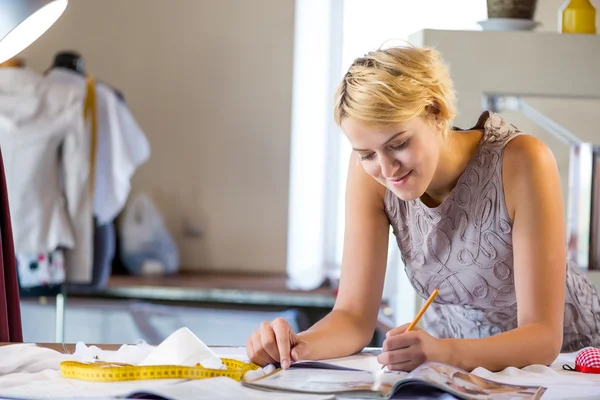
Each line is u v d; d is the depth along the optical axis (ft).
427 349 4.06
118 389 3.43
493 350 4.27
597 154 8.57
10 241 5.86
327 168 16.15
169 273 15.01
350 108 4.17
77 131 11.78
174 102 15.98
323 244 16.15
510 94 8.14
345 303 5.10
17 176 11.48
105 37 15.88
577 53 8.18
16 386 3.50
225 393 3.35
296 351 4.35
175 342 3.93
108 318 13.65
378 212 5.30
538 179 4.74
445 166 4.86
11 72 11.60
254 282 14.47
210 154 16.05
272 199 16.03
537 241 4.68
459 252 5.15
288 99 15.98
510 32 8.10
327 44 15.90
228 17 15.93
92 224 12.39
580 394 3.58
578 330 5.70
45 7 5.21
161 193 16.03
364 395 3.44
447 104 4.35
